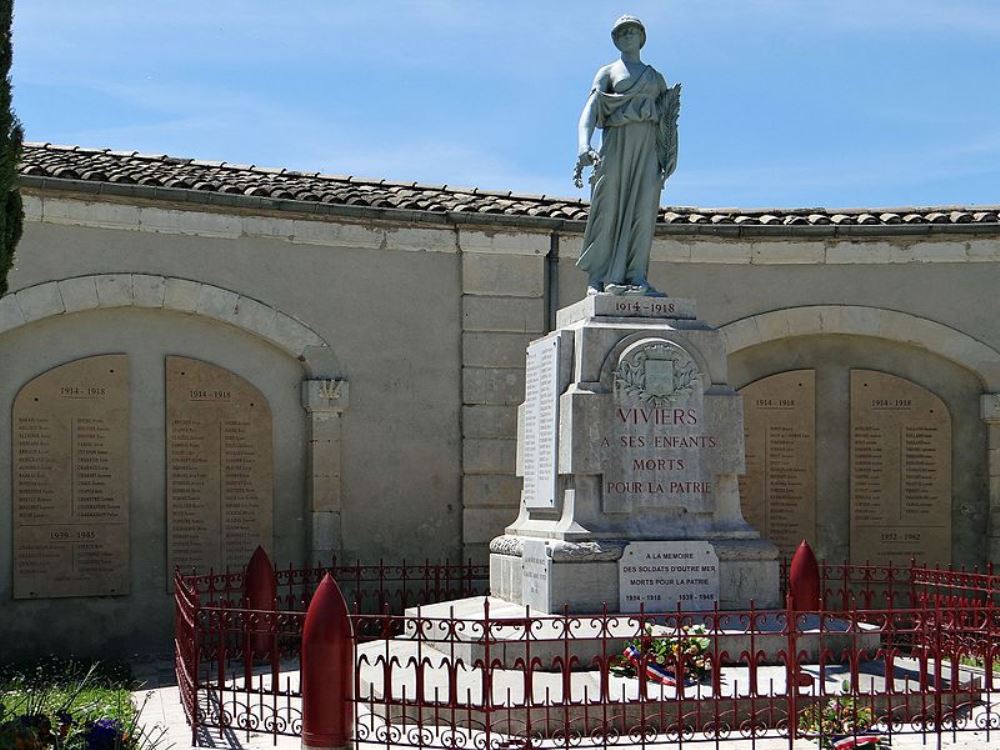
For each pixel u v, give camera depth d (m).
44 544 13.23
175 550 13.85
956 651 8.88
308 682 8.16
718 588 10.47
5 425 13.14
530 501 11.42
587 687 8.45
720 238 15.56
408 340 14.93
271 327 14.27
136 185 13.53
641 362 10.71
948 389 15.63
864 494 15.59
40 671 11.89
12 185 8.96
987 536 15.28
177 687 11.17
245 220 14.23
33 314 13.14
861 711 8.56
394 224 14.89
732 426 10.88
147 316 13.91
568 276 15.44
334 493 14.42
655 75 11.38
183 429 13.98
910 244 15.55
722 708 8.78
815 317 15.55
